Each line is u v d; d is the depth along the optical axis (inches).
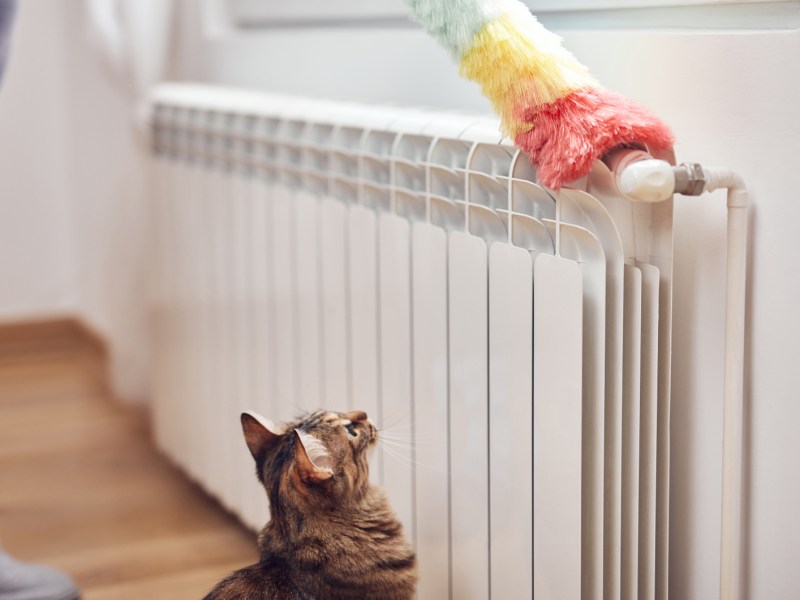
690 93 45.0
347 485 47.5
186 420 81.2
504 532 47.5
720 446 45.4
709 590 46.9
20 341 133.3
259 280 67.7
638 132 40.6
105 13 89.7
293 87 77.7
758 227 42.5
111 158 114.3
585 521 44.9
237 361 71.6
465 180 47.9
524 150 43.1
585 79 42.0
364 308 56.5
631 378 43.9
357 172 57.2
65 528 78.6
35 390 114.0
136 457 93.7
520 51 41.6
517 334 45.2
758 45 41.6
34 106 131.3
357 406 58.2
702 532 47.0
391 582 47.7
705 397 46.0
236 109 68.9
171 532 77.5
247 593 46.7
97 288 125.5
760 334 43.0
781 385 42.3
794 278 41.2
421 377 52.1
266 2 81.8
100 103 116.3
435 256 50.1
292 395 65.1
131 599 67.3
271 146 66.1
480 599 49.5
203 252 75.0
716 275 44.6
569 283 41.9
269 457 49.0
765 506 43.7
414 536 53.8
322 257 60.1
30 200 133.0
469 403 48.8
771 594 43.9
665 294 43.4
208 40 89.6
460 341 48.9
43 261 134.6
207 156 74.2
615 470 43.9
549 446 44.0
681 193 40.9
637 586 45.4
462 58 43.0
